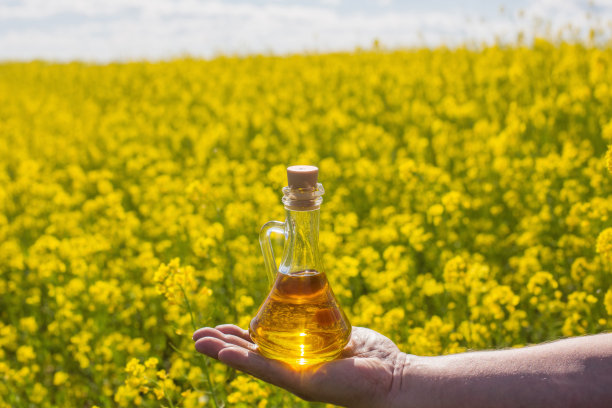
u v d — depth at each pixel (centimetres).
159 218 195
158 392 103
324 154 279
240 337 84
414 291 144
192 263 163
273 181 168
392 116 320
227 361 76
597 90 246
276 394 109
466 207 175
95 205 212
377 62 474
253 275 146
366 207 213
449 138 258
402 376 75
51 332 150
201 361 102
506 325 120
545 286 140
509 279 149
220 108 362
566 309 124
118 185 279
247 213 175
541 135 249
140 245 183
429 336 115
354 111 349
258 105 373
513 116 258
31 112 433
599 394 69
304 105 356
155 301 154
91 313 149
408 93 346
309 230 78
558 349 73
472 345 117
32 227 218
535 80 327
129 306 161
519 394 71
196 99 445
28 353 131
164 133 331
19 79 634
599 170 180
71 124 381
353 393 74
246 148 296
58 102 474
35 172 250
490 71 361
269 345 78
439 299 141
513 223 192
